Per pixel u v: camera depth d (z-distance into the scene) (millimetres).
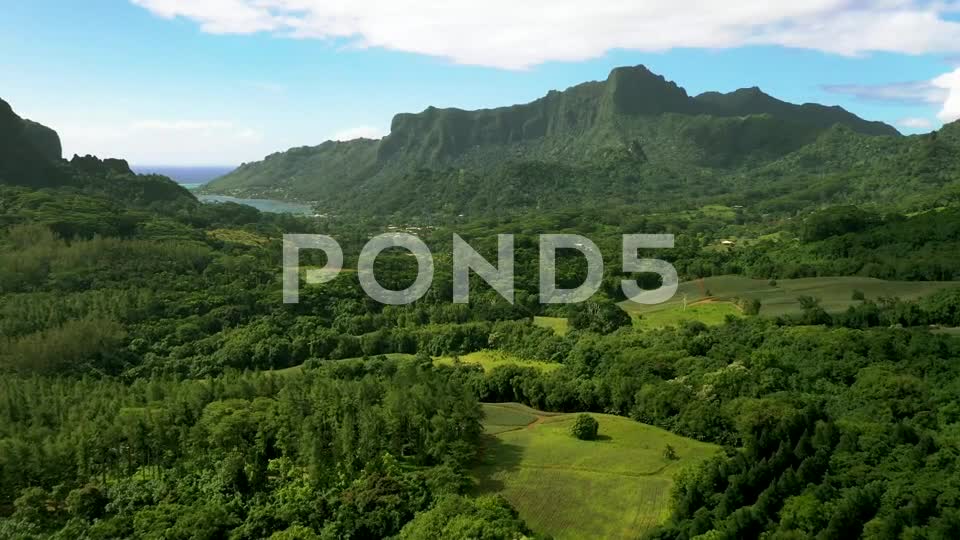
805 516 69188
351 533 76750
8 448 85938
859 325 135000
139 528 77625
